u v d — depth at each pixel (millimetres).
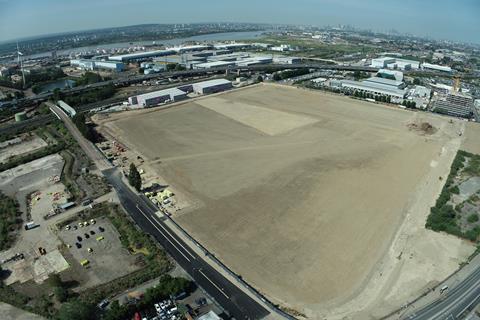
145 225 86438
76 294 65562
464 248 78625
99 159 125000
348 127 155000
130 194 101438
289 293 66000
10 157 129375
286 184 105938
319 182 107062
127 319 60375
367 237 82375
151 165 119750
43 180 111188
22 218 91188
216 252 77188
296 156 125312
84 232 84625
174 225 86125
